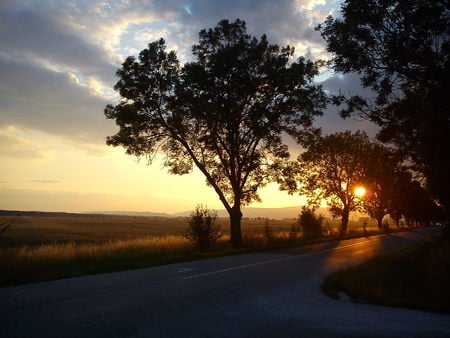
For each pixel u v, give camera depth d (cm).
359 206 5188
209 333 682
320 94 3005
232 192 3195
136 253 2119
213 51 2964
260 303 946
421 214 6431
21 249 1759
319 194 5162
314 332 704
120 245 2306
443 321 823
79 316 776
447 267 1305
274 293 1087
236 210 3014
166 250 2317
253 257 2109
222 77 2842
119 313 805
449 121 1652
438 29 1566
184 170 3123
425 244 3038
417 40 1605
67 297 964
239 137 3019
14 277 1276
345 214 5144
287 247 2936
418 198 6066
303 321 784
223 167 3095
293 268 1673
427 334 712
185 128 3016
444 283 1180
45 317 764
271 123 2930
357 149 5031
